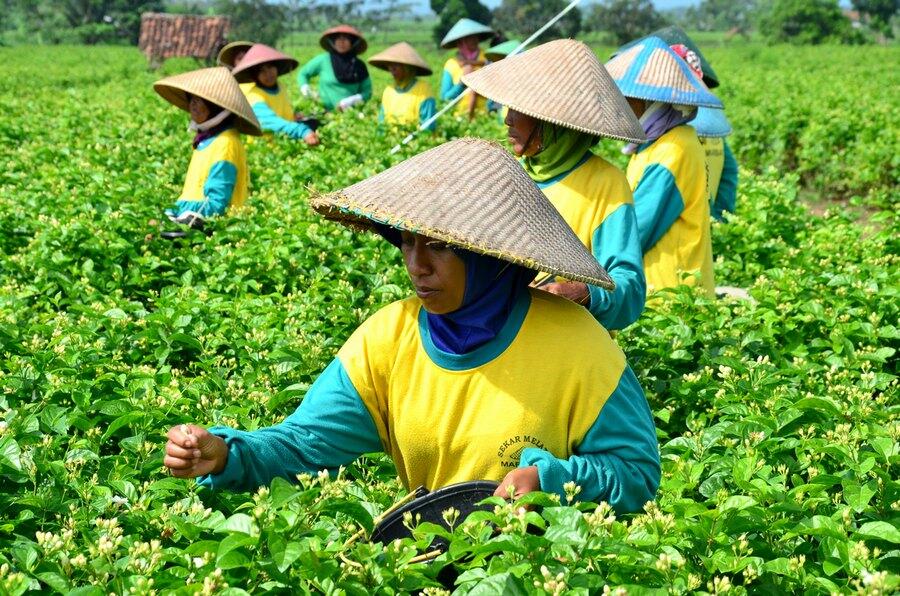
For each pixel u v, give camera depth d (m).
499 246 2.86
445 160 3.05
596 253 4.78
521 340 3.06
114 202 9.33
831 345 6.28
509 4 84.94
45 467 4.02
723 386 5.53
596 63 4.91
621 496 3.05
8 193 10.04
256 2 77.50
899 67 43.56
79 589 2.90
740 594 3.13
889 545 3.59
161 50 44.81
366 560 2.83
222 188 8.71
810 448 4.40
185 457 2.97
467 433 3.10
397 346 3.16
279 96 13.24
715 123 7.94
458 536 2.82
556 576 2.62
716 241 9.95
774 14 96.38
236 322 6.39
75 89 26.31
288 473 3.18
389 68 15.41
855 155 16.97
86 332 5.95
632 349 6.02
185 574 3.09
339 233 8.17
